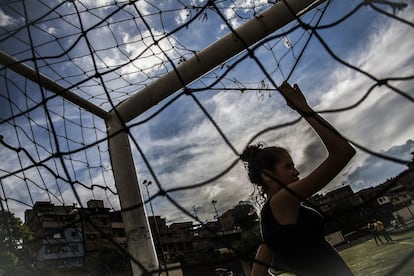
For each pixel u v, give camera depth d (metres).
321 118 1.26
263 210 1.28
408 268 4.22
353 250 15.44
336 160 1.17
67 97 2.40
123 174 2.50
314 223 1.20
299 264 1.16
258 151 1.48
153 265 2.21
